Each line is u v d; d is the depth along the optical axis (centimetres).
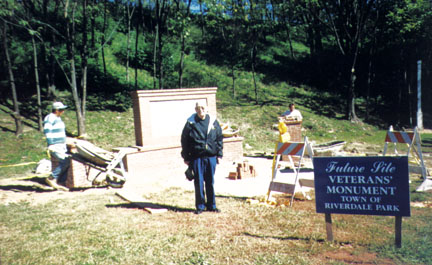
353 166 439
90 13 2038
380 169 427
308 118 2339
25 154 1397
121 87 2312
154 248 432
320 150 1181
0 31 1927
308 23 3209
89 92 2211
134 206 652
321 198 454
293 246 432
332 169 449
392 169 421
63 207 649
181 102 1135
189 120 604
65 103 1989
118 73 2438
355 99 3028
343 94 3042
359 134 2155
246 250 421
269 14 3183
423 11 2848
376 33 3039
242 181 924
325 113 2534
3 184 921
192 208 635
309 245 435
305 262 380
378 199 427
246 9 2772
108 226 523
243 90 2716
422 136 2066
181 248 431
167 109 1109
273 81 3022
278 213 584
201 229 505
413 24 2798
